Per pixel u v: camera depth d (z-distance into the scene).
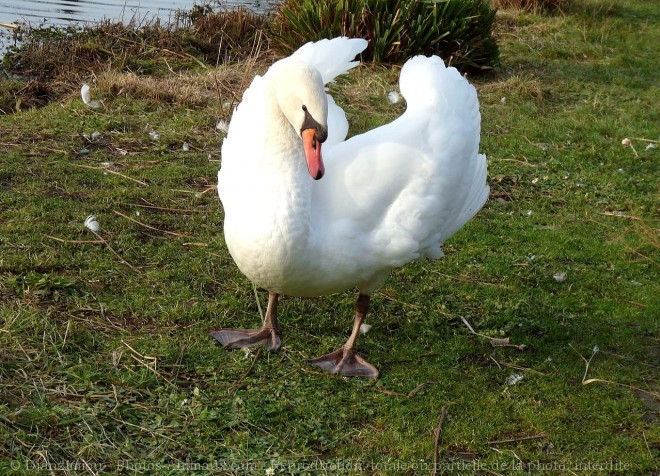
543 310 5.29
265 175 3.99
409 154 4.31
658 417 4.34
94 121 7.50
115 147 7.08
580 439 4.11
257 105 4.74
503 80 9.84
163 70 9.58
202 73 9.33
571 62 10.93
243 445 3.81
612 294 5.55
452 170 4.44
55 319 4.57
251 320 4.88
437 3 9.84
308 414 4.09
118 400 3.99
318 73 3.95
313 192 4.16
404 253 4.26
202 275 5.23
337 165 4.27
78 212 5.79
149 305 4.84
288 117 3.93
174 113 7.91
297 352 4.60
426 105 4.63
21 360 4.16
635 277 5.80
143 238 5.61
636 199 7.02
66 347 4.33
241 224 4.05
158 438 3.80
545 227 6.45
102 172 6.53
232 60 10.12
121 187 6.27
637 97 9.72
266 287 4.30
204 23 10.79
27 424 3.74
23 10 11.41
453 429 4.10
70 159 6.72
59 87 8.77
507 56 10.86
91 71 9.14
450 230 4.61
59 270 5.08
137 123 7.61
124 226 5.69
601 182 7.30
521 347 4.86
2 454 3.56
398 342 4.82
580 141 8.20
